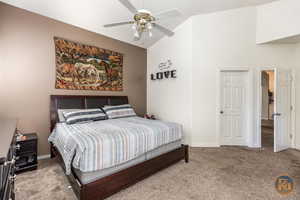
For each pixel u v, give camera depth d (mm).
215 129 3787
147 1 2961
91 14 3092
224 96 3867
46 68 3018
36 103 2914
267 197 1822
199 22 3758
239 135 3863
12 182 1316
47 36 3018
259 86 3715
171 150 2652
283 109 3539
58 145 2426
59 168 2535
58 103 3105
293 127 3676
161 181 2168
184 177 2279
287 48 3658
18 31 2695
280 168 2574
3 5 2555
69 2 2723
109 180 1743
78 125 2607
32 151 2432
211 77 3779
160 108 4707
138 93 4914
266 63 3684
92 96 3678
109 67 4090
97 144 1702
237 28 3699
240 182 2146
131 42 4562
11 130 1530
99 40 3865
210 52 3766
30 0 2602
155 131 2361
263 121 6773
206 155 3168
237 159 2955
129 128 2320
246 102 3814
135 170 2016
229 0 3273
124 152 1924
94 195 1616
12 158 1325
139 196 1827
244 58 3717
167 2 3082
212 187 2025
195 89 3809
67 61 3289
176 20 3844
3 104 2592
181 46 4047
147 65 5172
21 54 2736
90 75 3686
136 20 2209
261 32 3568
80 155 1615
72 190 1929
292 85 3678
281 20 3230
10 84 2645
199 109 3805
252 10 3637
